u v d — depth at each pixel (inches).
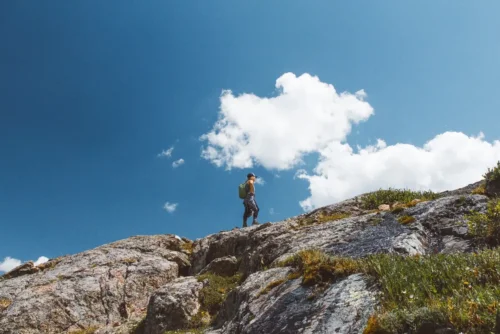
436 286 269.6
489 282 255.1
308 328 275.9
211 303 542.9
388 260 329.1
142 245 859.4
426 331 217.9
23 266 845.2
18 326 618.5
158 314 534.6
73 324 643.5
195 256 817.5
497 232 389.7
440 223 462.6
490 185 509.7
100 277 724.0
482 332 201.3
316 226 591.2
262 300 367.6
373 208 670.5
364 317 258.1
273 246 586.2
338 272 334.0
